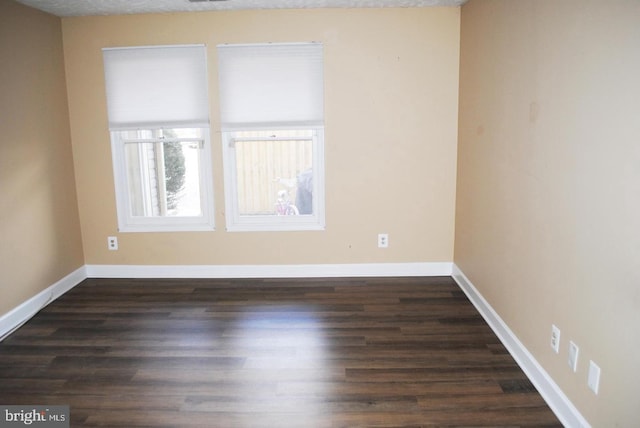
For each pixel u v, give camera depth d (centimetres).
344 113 366
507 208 264
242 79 360
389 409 212
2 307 295
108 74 364
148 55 359
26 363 256
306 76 360
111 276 397
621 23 155
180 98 364
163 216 393
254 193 388
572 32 188
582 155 181
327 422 203
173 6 336
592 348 176
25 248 318
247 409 213
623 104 155
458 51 356
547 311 215
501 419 203
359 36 355
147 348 273
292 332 291
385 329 294
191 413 211
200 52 357
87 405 218
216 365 252
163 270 396
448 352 263
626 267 154
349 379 237
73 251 378
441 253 390
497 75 277
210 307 333
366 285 373
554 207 206
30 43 323
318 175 379
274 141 379
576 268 188
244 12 352
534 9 224
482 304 312
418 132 369
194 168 385
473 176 329
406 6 348
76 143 376
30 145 323
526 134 236
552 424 199
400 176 377
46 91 341
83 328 301
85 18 357
